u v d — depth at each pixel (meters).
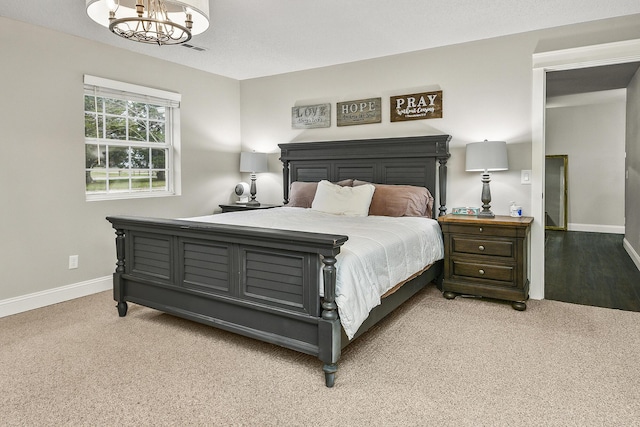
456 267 3.47
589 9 3.04
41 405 1.90
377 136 4.33
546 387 2.04
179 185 4.57
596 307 3.31
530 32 3.51
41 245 3.41
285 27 3.37
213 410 1.86
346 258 2.22
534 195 3.57
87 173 3.83
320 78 4.64
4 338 2.69
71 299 3.60
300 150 4.71
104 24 2.31
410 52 4.08
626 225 5.99
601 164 7.47
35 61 3.33
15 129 3.23
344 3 2.91
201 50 4.00
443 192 3.92
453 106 3.90
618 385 2.05
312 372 2.22
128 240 3.01
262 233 2.23
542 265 3.54
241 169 4.92
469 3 2.93
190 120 4.66
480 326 2.88
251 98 5.18
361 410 1.86
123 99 4.02
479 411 1.84
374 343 2.59
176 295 2.77
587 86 5.84
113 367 2.27
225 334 2.76
